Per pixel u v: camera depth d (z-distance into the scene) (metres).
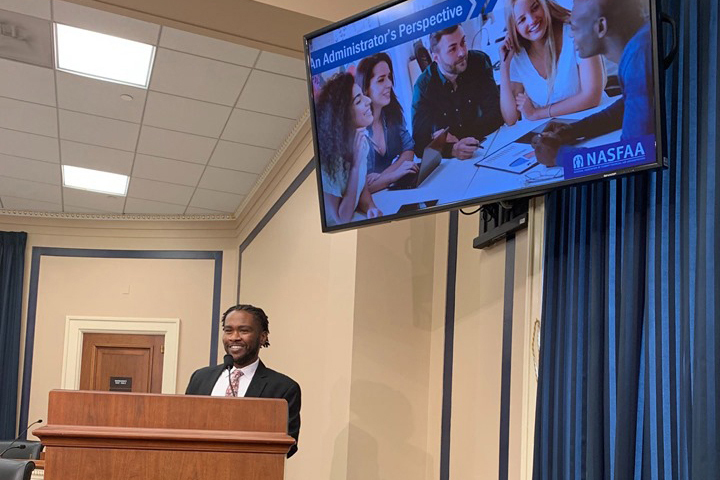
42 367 7.22
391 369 3.23
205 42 3.79
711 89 1.65
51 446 1.38
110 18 3.60
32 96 4.64
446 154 2.17
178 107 4.68
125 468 1.39
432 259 3.38
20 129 5.20
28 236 7.42
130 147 5.45
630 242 1.88
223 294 7.28
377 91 2.33
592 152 1.82
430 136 2.21
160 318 7.31
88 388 7.28
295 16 2.75
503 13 2.05
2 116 4.98
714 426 1.53
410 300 3.31
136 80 4.35
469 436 2.85
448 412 3.06
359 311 3.24
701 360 1.58
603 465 1.89
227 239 7.37
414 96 2.25
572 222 2.13
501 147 2.04
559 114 1.90
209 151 5.45
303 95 4.42
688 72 1.75
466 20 2.13
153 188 6.45
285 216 5.29
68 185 6.48
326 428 3.42
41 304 7.32
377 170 2.33
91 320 7.32
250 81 4.26
